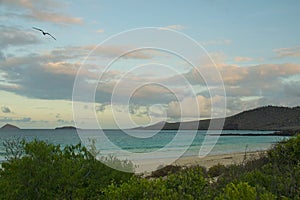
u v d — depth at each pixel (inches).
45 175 247.4
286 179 181.3
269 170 211.0
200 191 186.5
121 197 185.2
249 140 1756.9
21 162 246.4
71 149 273.4
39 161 256.1
